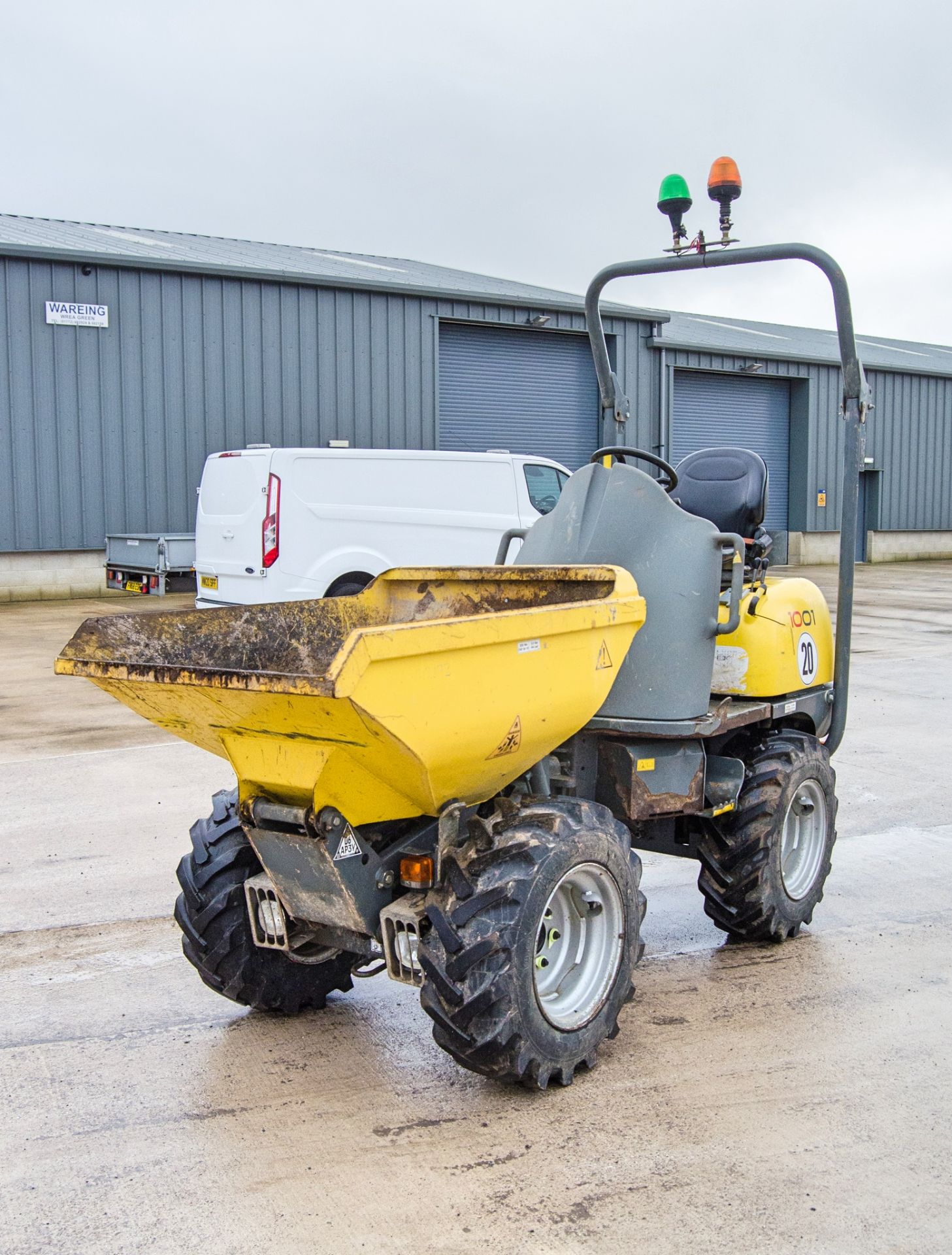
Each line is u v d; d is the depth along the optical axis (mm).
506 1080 3016
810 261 4266
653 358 23969
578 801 3277
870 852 5512
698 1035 3547
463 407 21312
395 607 4004
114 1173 2789
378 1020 3703
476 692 2748
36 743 7691
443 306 20156
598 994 3250
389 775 2811
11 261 16281
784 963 4156
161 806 6137
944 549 30844
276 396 18484
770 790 4137
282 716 2678
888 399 29031
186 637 3457
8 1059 3404
